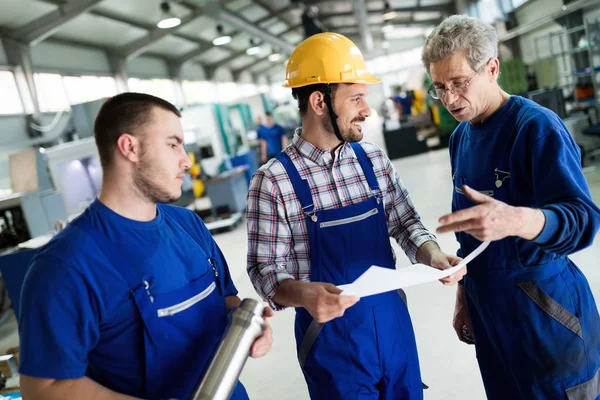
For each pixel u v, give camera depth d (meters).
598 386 1.17
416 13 16.88
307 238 1.25
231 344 0.83
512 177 1.13
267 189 1.23
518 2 11.61
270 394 2.38
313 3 14.39
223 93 18.14
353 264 1.23
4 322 4.45
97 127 0.92
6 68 7.27
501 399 1.37
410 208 1.38
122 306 0.88
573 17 9.33
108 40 10.15
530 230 0.88
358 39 20.55
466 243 1.28
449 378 2.18
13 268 3.52
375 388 1.26
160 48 12.65
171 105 0.97
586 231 0.97
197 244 1.05
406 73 22.02
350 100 1.21
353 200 1.27
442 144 10.79
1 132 6.88
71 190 5.65
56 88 8.57
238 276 4.39
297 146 1.28
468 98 1.13
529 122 1.08
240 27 11.66
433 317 2.80
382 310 1.25
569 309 1.13
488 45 1.10
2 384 2.53
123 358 0.90
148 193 0.94
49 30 7.47
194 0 10.15
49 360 0.80
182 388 0.93
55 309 0.80
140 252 0.91
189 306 0.95
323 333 1.23
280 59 21.17
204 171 6.98
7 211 4.48
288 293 1.11
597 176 4.99
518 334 1.18
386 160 1.35
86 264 0.85
